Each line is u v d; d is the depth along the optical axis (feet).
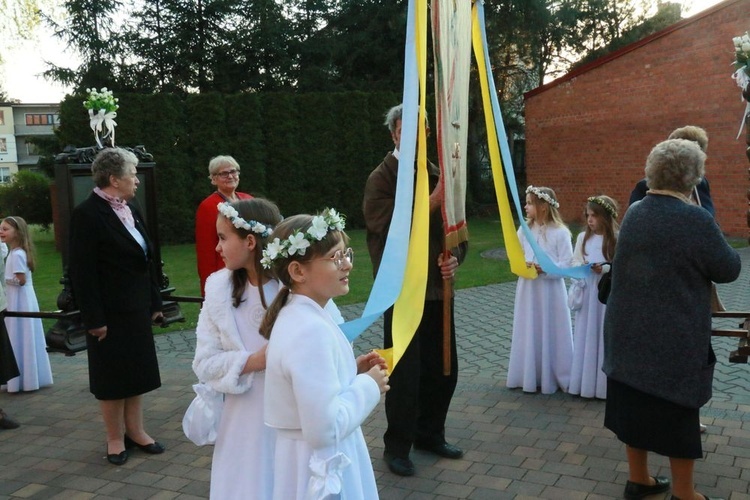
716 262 9.25
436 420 12.89
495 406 15.64
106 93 15.94
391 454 12.19
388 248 8.13
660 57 51.49
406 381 11.95
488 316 25.94
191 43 72.23
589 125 57.31
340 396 6.47
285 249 6.61
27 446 14.10
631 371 9.84
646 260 9.64
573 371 16.06
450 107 10.93
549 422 14.53
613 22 82.07
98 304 12.42
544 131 60.85
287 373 6.35
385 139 64.69
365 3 72.74
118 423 13.19
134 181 13.03
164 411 16.05
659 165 9.67
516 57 77.71
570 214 59.82
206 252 16.65
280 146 61.26
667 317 9.50
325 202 63.16
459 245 12.44
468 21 11.55
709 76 48.52
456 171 11.60
